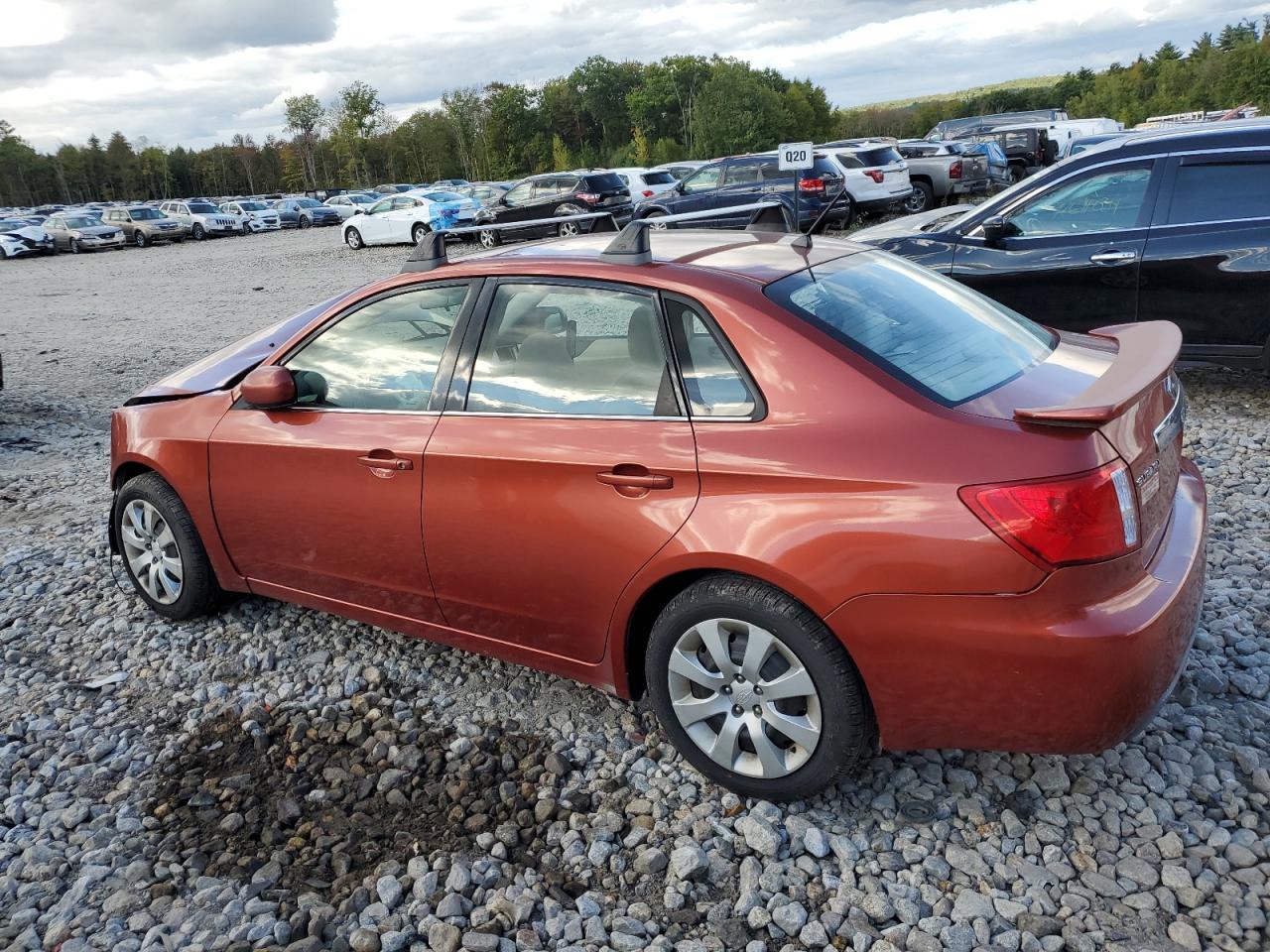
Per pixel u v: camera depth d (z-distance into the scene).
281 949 2.50
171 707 3.75
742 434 2.71
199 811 3.09
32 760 3.44
